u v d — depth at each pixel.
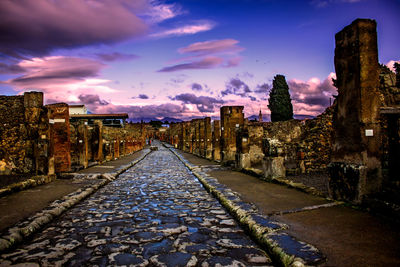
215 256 3.44
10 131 9.95
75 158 13.06
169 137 64.25
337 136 5.49
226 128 14.59
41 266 3.18
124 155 24.08
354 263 2.81
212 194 7.37
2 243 3.58
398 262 2.81
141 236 4.22
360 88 4.92
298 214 4.64
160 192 7.95
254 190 7.01
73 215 5.44
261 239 3.72
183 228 4.59
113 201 6.76
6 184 7.73
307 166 9.14
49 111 9.73
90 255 3.51
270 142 8.67
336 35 5.52
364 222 4.09
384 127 7.24
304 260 2.86
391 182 5.14
